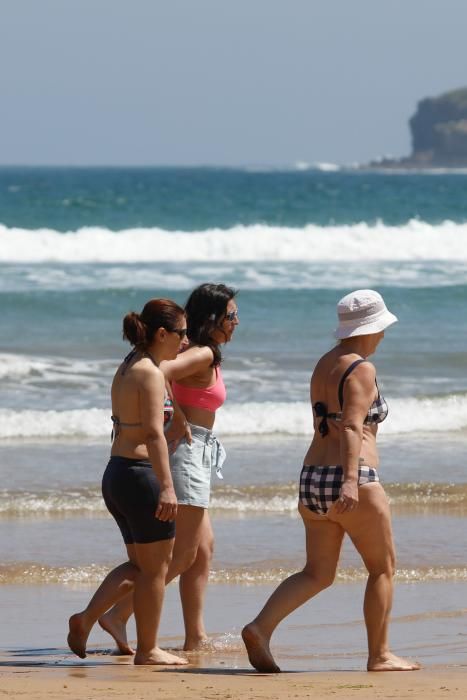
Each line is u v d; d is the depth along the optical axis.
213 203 173.12
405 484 34.78
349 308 18.19
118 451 18.59
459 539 29.56
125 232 98.94
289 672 18.23
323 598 24.64
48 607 23.67
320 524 18.28
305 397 48.28
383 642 18.28
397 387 50.59
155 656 18.97
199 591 20.97
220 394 20.73
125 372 18.56
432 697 15.05
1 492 33.50
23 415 43.03
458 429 43.81
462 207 158.50
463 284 82.56
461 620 22.61
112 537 29.50
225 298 20.23
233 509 32.34
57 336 61.97
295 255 98.69
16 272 86.25
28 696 15.03
